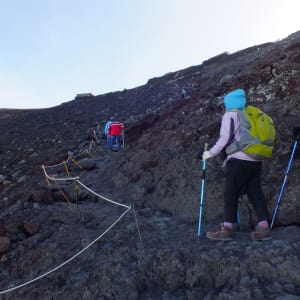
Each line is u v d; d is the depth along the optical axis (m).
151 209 4.80
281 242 3.31
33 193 5.08
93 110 16.50
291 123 4.79
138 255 3.54
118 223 4.32
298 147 4.34
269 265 3.09
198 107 6.52
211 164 4.69
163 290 3.24
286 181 4.17
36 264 3.78
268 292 2.91
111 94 20.84
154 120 8.58
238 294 2.92
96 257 3.65
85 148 9.70
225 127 3.48
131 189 5.29
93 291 3.27
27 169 8.56
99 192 5.43
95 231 4.16
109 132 8.85
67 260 3.70
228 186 3.53
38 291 3.38
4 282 3.68
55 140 11.62
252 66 7.18
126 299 3.17
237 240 3.56
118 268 3.40
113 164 6.27
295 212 3.92
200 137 5.40
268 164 4.41
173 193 4.77
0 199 5.82
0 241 4.05
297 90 5.42
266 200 4.12
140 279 3.30
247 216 4.04
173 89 16.72
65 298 3.28
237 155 3.45
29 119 17.83
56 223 4.39
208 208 4.37
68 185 6.02
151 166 5.48
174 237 3.88
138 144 6.47
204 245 3.54
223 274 3.16
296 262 3.06
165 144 5.72
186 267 3.31
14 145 12.06
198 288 3.15
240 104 3.52
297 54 6.24
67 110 18.09
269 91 5.70
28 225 4.30
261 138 3.41
